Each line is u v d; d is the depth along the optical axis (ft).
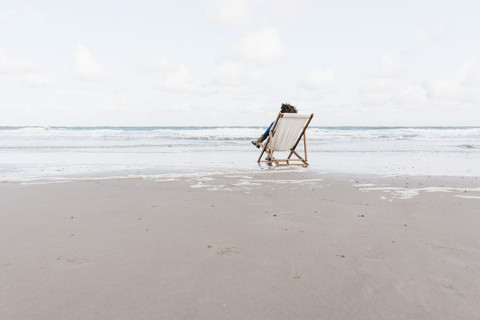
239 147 44.93
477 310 4.91
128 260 6.68
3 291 5.38
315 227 9.06
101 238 8.01
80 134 78.79
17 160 27.84
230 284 5.66
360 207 11.51
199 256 6.91
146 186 15.53
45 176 18.75
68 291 5.40
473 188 15.43
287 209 11.15
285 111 25.02
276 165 24.21
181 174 19.63
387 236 8.30
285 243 7.75
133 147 44.45
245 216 10.18
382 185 16.20
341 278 5.93
